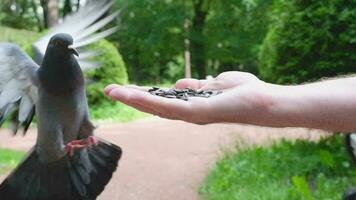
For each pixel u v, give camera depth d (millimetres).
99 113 4516
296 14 2166
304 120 616
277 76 2264
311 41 2137
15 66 964
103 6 1107
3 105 957
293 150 2197
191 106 630
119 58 4676
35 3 8836
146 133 3678
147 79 8234
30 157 1054
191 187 2139
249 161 2150
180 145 3115
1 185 1064
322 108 613
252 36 7160
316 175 1908
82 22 1108
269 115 620
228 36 7297
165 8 7391
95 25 1103
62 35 946
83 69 1099
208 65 8492
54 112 970
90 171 1073
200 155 2766
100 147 1081
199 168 2455
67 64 945
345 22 2082
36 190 1053
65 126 985
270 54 2320
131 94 640
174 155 2816
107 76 4605
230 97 625
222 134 3365
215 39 7453
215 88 782
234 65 8258
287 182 1871
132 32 7492
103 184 1080
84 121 1017
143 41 7594
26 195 1056
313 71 2166
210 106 631
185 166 2521
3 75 958
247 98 623
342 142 2100
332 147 2133
